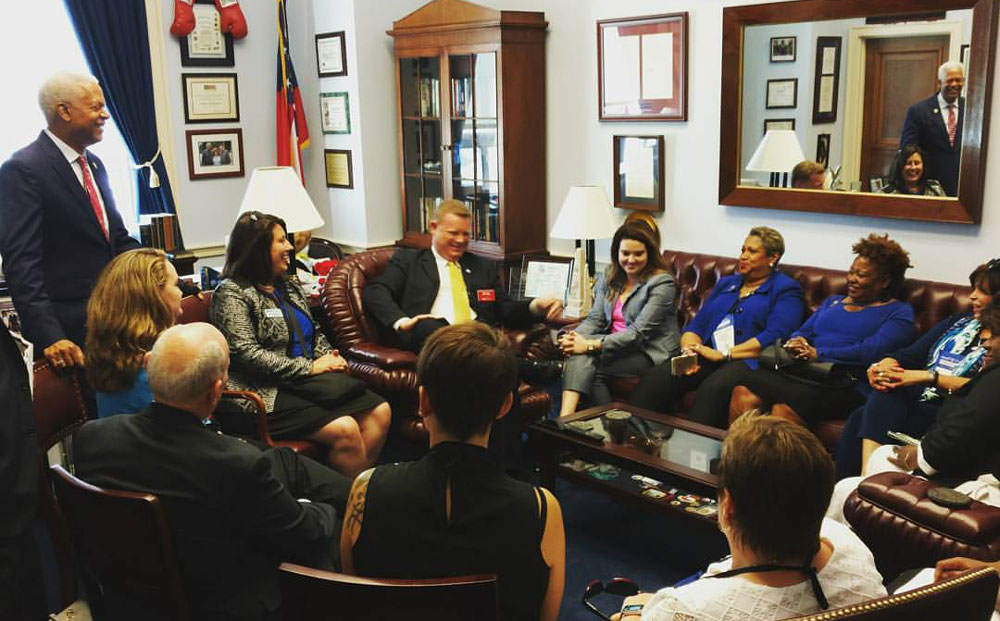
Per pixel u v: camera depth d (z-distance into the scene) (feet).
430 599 4.57
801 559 4.18
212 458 5.87
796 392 11.18
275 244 10.67
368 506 4.93
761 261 12.51
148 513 5.66
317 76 19.58
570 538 10.49
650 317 12.79
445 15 16.96
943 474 8.43
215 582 6.01
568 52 16.39
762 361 11.59
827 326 11.87
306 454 10.25
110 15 16.62
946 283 11.73
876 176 12.64
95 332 7.95
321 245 16.78
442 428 4.89
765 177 13.84
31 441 6.64
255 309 10.59
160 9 17.51
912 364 10.82
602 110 15.92
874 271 11.50
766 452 4.05
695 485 8.77
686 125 14.82
